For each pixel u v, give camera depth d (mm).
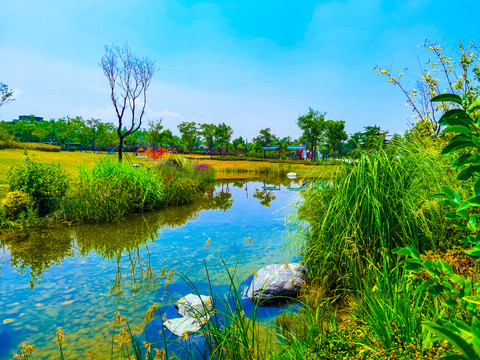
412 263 1170
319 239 4141
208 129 54688
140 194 9859
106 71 19078
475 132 849
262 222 8180
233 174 25891
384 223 3719
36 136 66438
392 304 2404
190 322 3250
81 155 35719
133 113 20000
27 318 3502
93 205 8367
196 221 8359
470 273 2355
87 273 4789
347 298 3400
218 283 4305
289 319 3125
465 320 1481
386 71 6188
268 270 4211
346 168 4523
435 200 3799
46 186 8406
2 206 7734
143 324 3352
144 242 6391
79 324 3373
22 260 5391
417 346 1848
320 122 37594
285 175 24562
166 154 17625
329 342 2230
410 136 5043
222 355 2357
